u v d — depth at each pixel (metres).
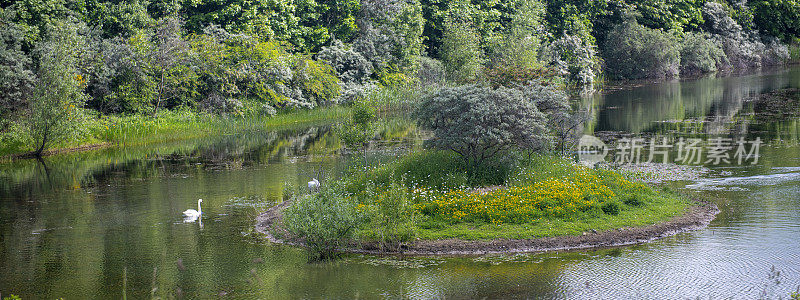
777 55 78.62
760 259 13.07
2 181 25.08
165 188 22.69
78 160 30.12
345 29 58.50
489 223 15.39
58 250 15.42
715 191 18.91
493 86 33.19
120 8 42.91
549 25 74.50
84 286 12.83
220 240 15.80
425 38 64.56
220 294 12.13
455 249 14.20
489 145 19.52
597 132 32.75
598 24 77.62
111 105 38.94
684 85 58.31
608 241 14.45
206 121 40.03
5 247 15.83
